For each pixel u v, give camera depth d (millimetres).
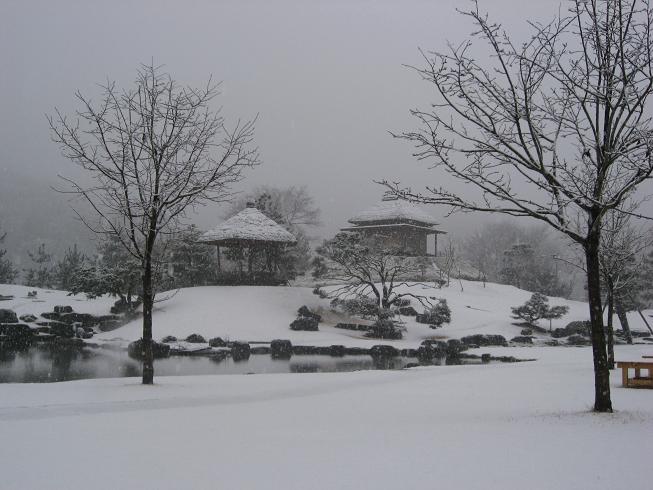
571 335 40375
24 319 38344
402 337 39531
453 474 5859
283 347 33062
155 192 15562
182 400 12664
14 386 15016
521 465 6180
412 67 10445
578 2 10211
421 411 10914
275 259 54250
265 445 7516
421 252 62594
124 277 42438
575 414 9773
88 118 19344
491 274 93375
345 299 43812
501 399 12469
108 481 5816
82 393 13586
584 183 10539
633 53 10078
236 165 16859
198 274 50781
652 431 8055
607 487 5383
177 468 6305
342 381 16875
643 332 44219
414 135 10781
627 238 21641
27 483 5789
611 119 10133
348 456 6762
